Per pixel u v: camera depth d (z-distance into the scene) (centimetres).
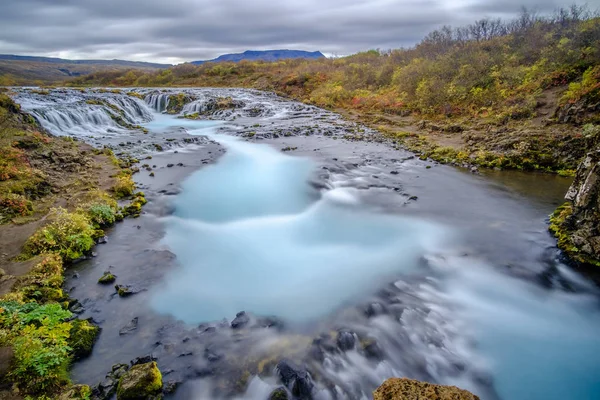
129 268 784
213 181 1355
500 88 2200
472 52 2770
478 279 764
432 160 1648
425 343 594
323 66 4750
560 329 638
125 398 466
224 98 3406
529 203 1159
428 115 2444
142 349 561
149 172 1416
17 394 455
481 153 1614
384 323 629
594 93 1575
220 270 806
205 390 494
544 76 2038
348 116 2886
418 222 1048
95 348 560
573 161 1433
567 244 838
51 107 2119
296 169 1497
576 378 546
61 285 711
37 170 1192
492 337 614
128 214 1049
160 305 671
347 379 520
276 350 562
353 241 949
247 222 1057
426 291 724
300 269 816
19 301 611
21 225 894
